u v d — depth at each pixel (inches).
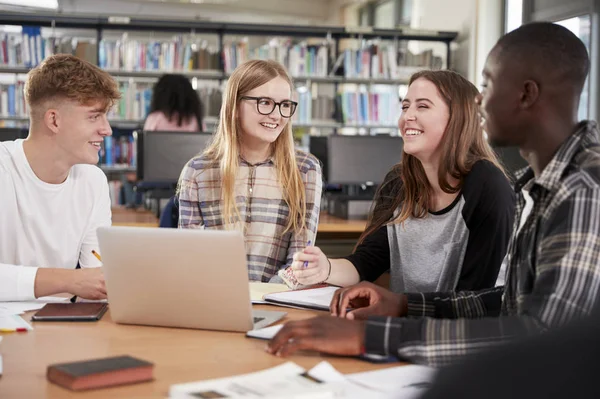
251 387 41.4
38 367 47.8
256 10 486.3
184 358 50.4
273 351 51.3
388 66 304.5
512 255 53.9
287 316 65.2
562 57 47.4
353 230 166.9
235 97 94.9
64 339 55.8
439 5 347.6
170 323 59.9
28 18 268.5
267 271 96.0
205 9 484.1
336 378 44.1
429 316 62.3
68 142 81.2
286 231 95.7
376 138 197.8
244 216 96.2
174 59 284.8
